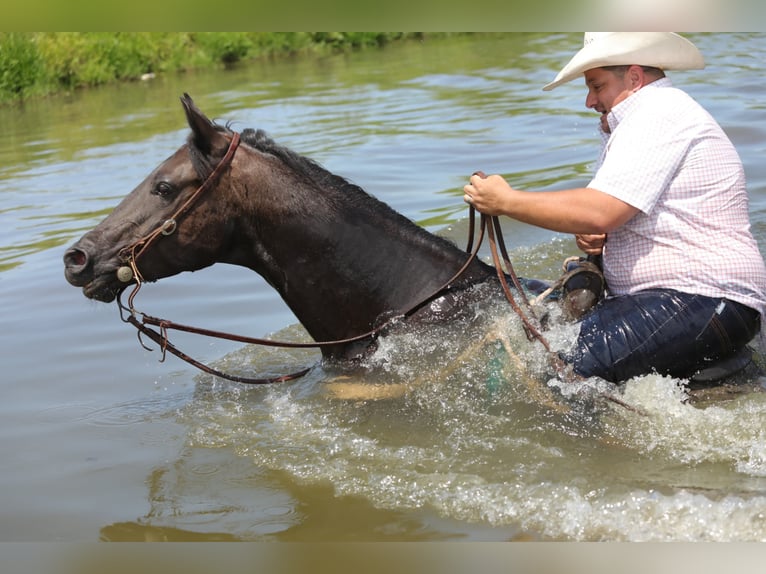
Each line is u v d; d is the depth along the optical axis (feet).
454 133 36.65
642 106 13.19
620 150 13.01
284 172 14.35
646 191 12.85
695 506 11.71
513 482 12.73
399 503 12.75
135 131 43.04
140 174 33.68
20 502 13.55
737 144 30.35
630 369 13.29
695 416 13.12
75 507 13.33
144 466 14.38
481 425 13.80
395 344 14.48
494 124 38.06
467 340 14.28
